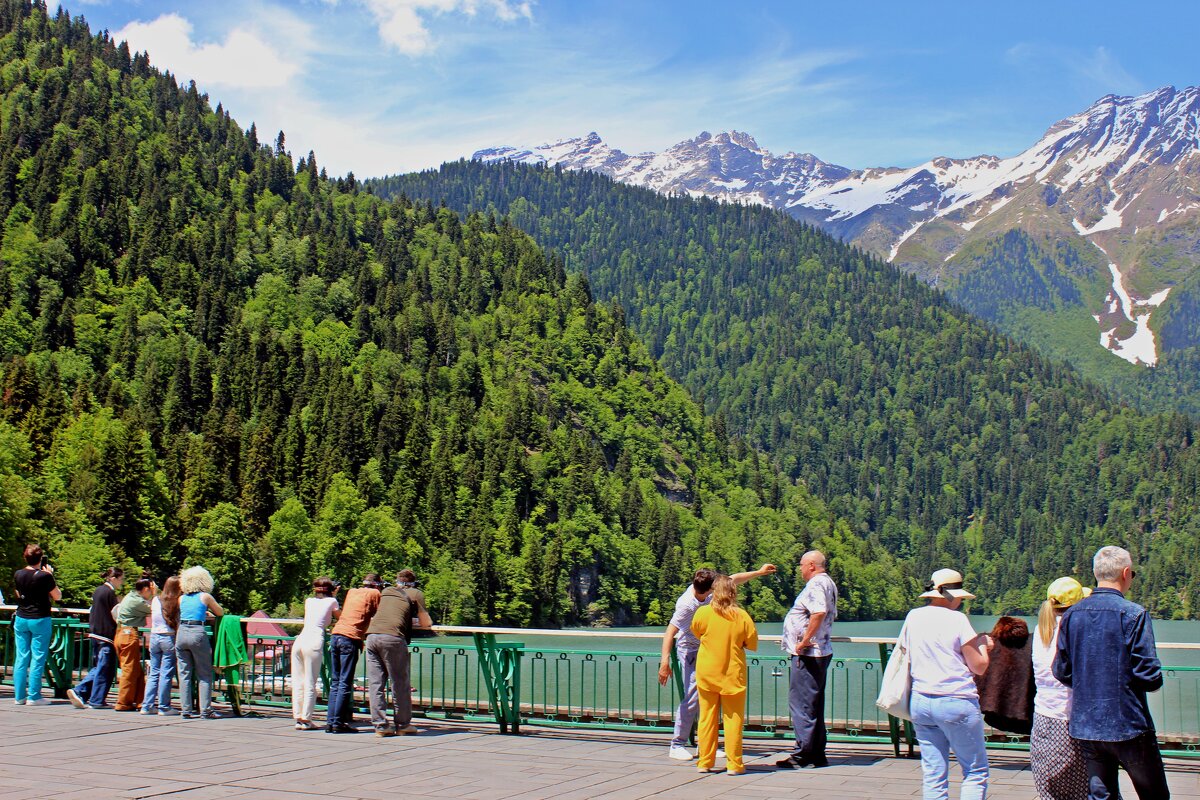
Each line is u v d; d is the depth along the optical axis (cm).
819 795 1706
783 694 4672
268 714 2588
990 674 1872
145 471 12131
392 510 16788
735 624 1919
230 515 12450
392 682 2300
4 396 13438
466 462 19788
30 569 2680
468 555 16800
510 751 2112
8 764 1903
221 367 19300
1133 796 1800
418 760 1997
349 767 1917
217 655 2523
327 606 2400
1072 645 1338
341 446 18000
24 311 19800
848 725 2312
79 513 10594
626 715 2397
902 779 1858
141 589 2664
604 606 18988
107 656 2645
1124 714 1295
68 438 12225
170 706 2534
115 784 1736
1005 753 2230
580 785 1780
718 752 2155
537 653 2394
